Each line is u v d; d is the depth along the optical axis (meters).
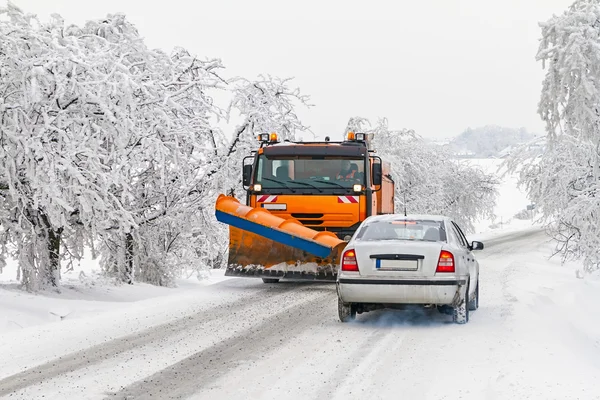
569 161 19.02
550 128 16.25
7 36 13.52
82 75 14.34
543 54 15.88
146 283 19.02
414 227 12.01
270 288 16.91
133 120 14.79
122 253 18.08
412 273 11.12
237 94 20.47
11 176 13.41
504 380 7.61
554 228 20.95
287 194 16.97
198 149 17.17
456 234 12.54
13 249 14.97
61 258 16.02
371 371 8.21
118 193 16.78
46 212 13.56
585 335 12.44
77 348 9.49
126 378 7.84
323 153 17.17
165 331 10.81
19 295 13.58
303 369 8.30
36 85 13.02
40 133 13.29
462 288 11.41
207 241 19.66
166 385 7.54
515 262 25.95
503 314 12.83
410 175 39.97
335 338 10.35
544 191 20.39
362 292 11.20
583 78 15.34
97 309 13.16
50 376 7.93
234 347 9.61
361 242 11.52
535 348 9.29
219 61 18.70
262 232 15.52
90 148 14.17
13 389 7.37
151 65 17.31
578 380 7.54
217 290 16.42
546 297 15.79
